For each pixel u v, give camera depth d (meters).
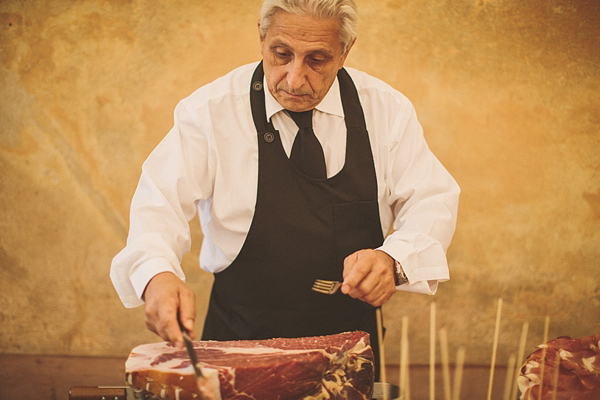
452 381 3.38
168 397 1.47
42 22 3.30
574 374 1.67
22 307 3.41
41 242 3.38
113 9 3.32
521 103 3.38
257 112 2.05
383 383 1.68
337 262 2.09
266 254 2.07
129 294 1.76
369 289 1.73
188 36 3.34
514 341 3.48
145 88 3.35
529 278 3.46
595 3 3.37
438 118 3.38
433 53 3.36
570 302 3.48
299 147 2.06
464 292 3.45
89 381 3.37
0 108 3.32
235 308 2.15
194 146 2.04
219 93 2.06
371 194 2.10
